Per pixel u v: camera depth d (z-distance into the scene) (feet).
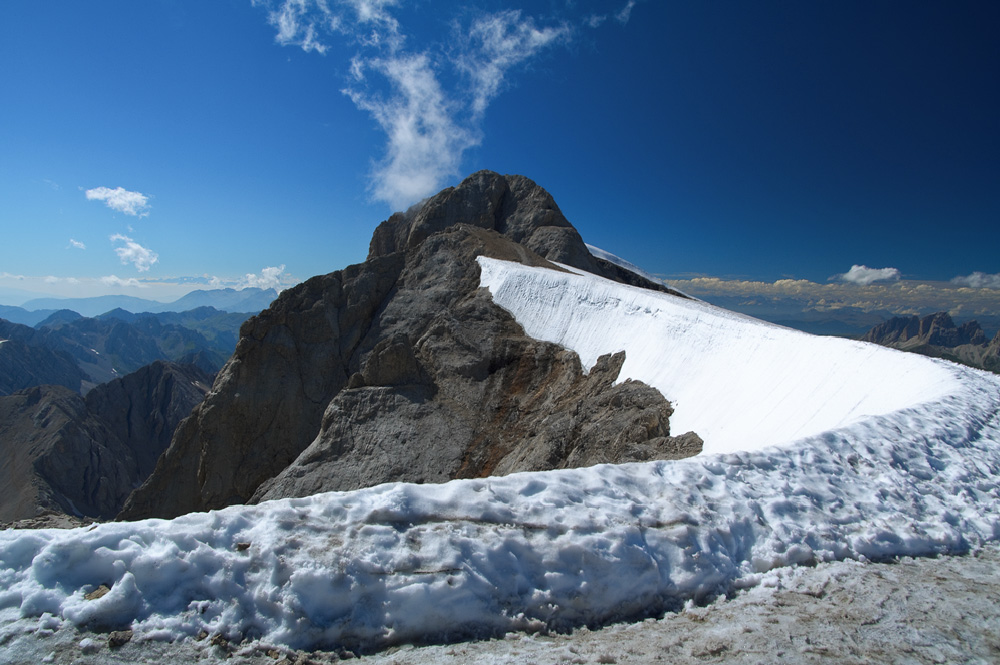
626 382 87.35
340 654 19.88
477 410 101.19
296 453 118.01
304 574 21.08
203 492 115.34
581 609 22.74
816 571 25.58
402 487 25.88
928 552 27.58
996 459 35.63
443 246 150.30
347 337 131.54
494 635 21.38
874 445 35.47
